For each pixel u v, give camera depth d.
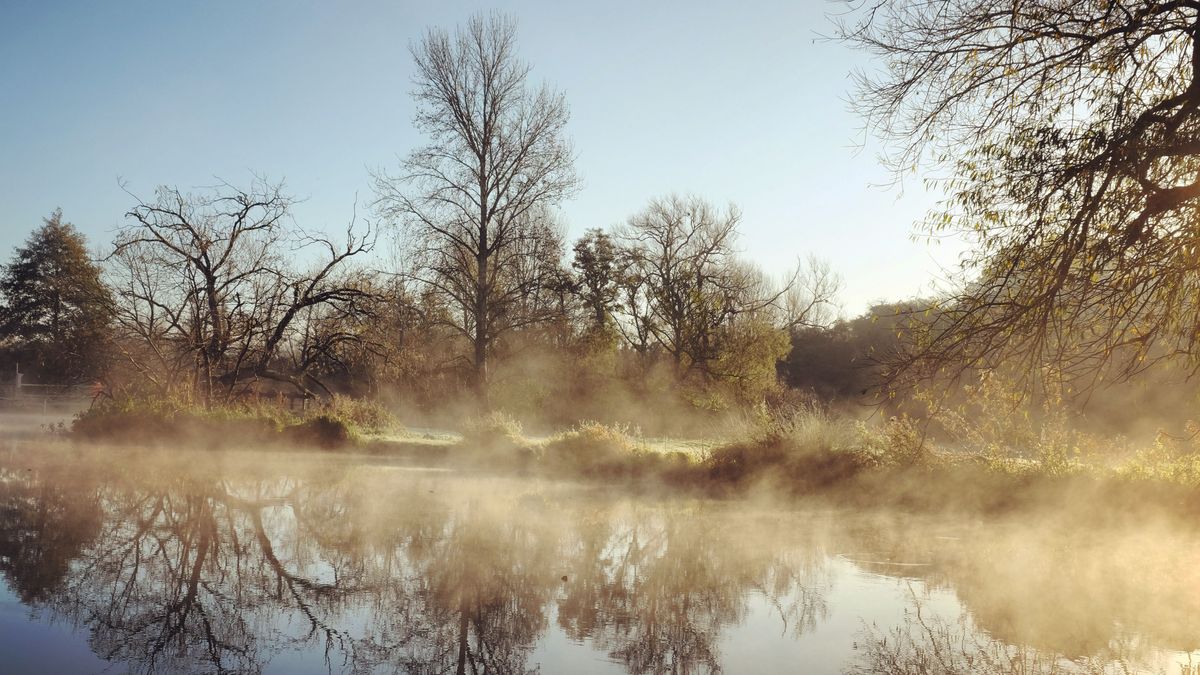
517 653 5.89
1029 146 8.51
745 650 5.93
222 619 6.57
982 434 14.35
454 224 33.12
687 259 42.84
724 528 11.13
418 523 10.82
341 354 27.64
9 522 10.22
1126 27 8.26
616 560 8.94
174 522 10.55
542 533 10.38
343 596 7.30
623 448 17.11
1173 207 8.14
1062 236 8.16
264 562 8.48
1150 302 8.43
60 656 5.59
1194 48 8.14
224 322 24.83
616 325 42.84
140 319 24.59
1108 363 8.73
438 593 7.45
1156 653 5.89
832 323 50.12
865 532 10.90
